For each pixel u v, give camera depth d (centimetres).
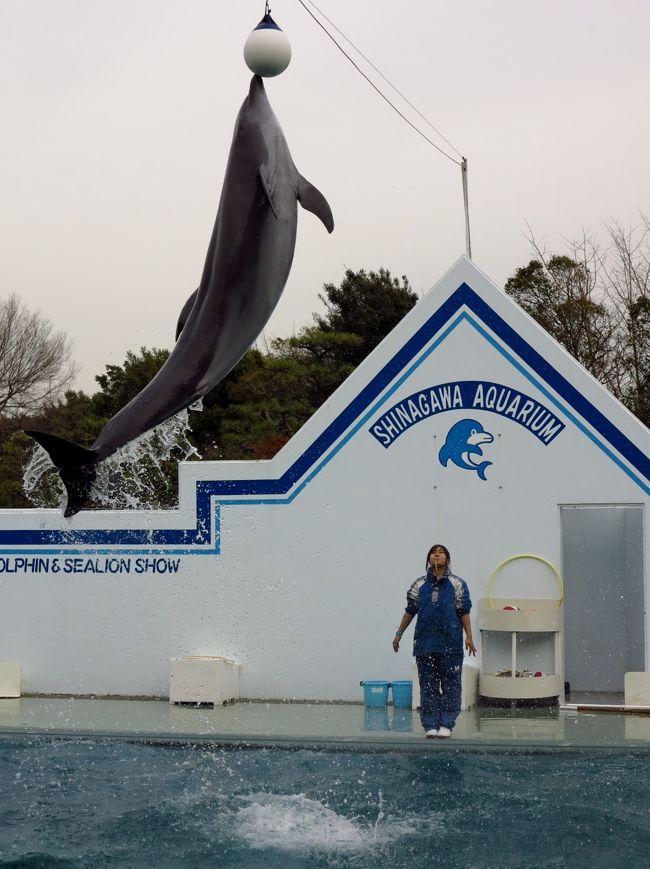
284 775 955
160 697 1339
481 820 827
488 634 1298
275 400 3206
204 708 1257
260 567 1332
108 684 1351
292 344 3381
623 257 3709
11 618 1375
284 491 1332
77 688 1357
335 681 1312
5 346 4359
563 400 1291
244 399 3288
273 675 1323
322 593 1321
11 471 3397
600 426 1285
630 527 1361
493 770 968
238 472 1340
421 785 920
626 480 1278
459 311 1316
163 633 1345
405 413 1319
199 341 725
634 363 3591
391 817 837
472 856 752
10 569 1378
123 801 881
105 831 808
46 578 1371
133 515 1356
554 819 827
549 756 1020
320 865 738
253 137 721
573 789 905
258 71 724
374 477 1319
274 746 1065
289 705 1283
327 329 3900
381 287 3931
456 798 883
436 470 1310
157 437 767
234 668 1312
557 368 1295
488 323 1311
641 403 3519
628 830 800
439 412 1313
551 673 1289
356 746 1057
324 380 3331
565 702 1273
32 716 1200
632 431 1280
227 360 728
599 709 1222
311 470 1329
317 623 1320
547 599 1277
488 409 1305
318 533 1324
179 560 1347
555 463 1291
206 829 813
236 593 1335
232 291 720
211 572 1341
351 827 814
